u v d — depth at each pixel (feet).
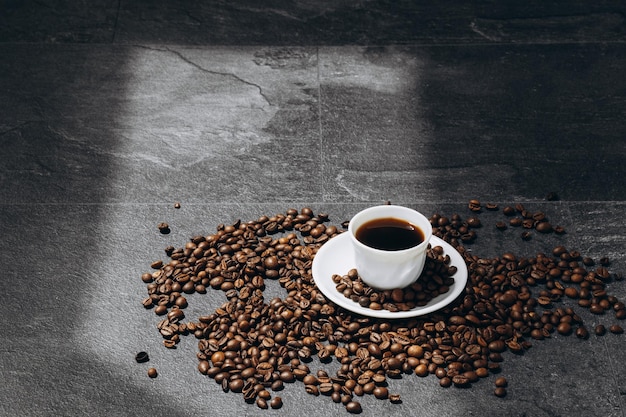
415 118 4.60
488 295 3.69
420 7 5.25
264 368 3.49
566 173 4.32
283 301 3.71
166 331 3.63
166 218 4.11
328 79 4.81
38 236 4.02
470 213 4.14
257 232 3.97
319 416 3.40
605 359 3.56
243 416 3.40
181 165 4.37
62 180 4.28
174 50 4.98
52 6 5.24
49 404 3.45
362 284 3.67
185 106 4.66
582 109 4.64
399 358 3.50
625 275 3.86
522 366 3.53
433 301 3.61
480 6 5.25
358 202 4.20
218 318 3.64
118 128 4.54
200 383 3.50
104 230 4.05
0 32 5.06
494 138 4.49
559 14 5.19
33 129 4.52
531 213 4.11
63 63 4.89
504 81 4.80
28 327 3.68
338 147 4.46
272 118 4.61
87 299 3.77
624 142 4.47
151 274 3.85
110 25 5.12
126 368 3.54
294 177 4.31
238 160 4.39
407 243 3.63
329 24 5.15
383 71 4.86
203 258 3.86
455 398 3.45
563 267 3.84
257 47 5.01
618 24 5.13
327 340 3.59
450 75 4.83
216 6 5.26
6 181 4.26
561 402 3.44
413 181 4.29
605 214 4.13
